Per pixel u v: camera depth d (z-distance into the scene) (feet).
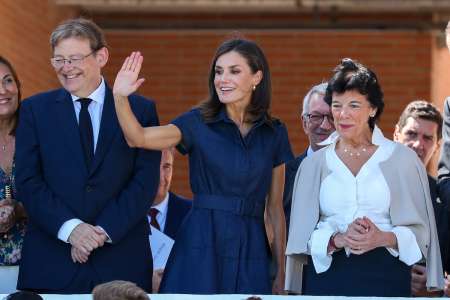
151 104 78.18
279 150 77.56
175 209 89.04
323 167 75.05
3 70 81.97
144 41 147.74
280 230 78.33
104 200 75.87
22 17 126.31
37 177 76.02
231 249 75.10
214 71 77.00
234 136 76.23
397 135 90.68
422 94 147.33
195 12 146.72
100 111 77.25
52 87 137.69
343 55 147.64
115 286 58.29
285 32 147.95
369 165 74.23
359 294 73.36
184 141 76.38
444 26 144.87
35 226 76.43
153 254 86.63
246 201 75.72
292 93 147.74
